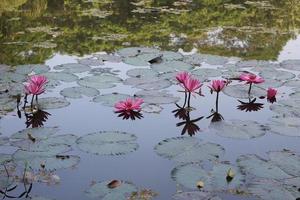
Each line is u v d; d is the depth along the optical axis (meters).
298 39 5.80
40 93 3.38
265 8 8.05
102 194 2.34
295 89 3.88
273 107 3.52
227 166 2.63
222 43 5.48
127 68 4.36
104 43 5.32
